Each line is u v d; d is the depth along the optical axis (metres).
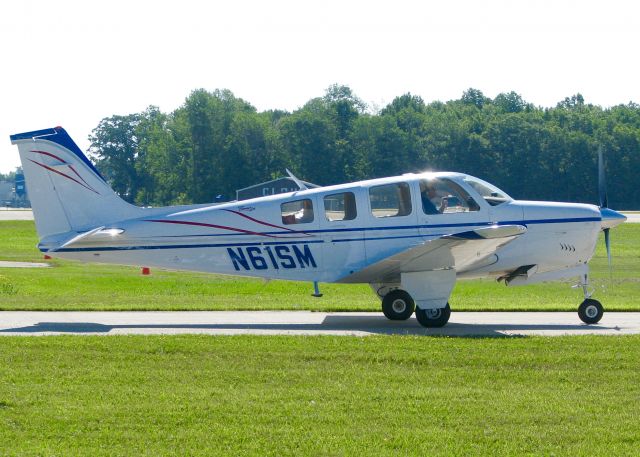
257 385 38.25
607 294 86.75
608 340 49.09
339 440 30.70
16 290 86.75
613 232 183.50
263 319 62.47
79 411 33.88
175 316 64.25
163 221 59.75
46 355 44.34
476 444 30.44
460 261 57.22
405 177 59.94
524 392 37.16
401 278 57.84
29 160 60.09
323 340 48.88
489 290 89.31
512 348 46.47
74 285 94.44
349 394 36.69
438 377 39.94
